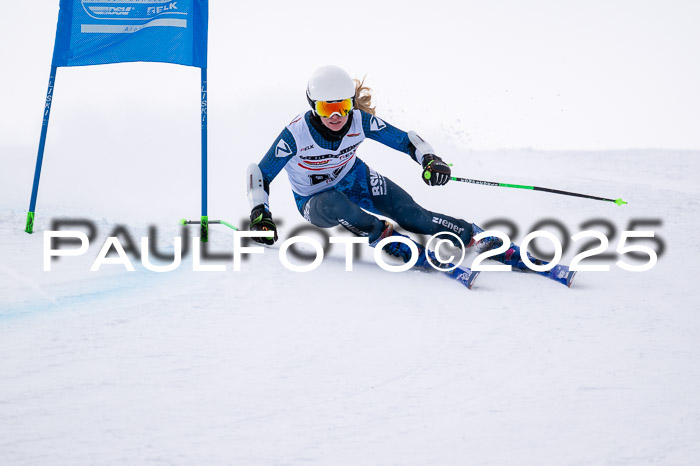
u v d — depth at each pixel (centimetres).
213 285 1348
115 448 788
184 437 819
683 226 2278
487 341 1157
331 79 1489
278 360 1037
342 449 811
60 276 1346
